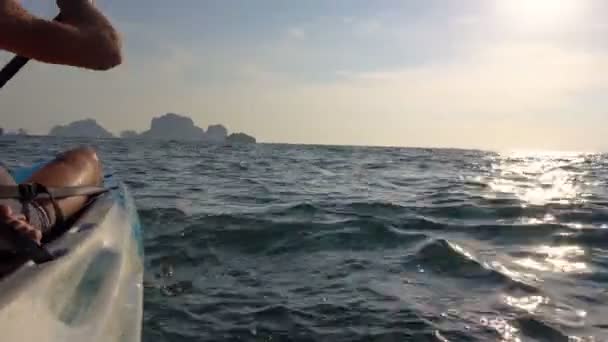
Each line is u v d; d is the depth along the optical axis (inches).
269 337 120.5
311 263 176.1
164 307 136.3
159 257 178.9
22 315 59.9
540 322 127.7
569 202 307.7
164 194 313.9
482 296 145.3
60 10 64.7
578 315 132.2
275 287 152.4
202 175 468.8
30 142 1143.6
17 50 59.4
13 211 73.4
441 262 176.4
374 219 241.4
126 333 88.7
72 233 85.3
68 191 90.6
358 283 155.7
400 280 158.6
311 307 137.2
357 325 126.3
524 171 645.3
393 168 651.5
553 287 152.6
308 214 252.1
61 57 61.2
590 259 183.0
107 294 83.5
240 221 229.8
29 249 65.5
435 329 123.7
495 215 263.0
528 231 225.5
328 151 1332.4
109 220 100.6
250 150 1268.5
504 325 126.1
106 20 66.3
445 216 259.4
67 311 72.1
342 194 345.7
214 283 155.5
